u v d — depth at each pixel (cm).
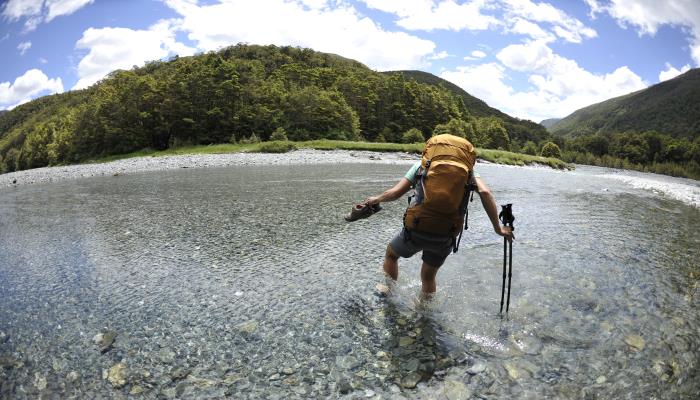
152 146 6875
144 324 416
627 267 588
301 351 361
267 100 7462
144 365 342
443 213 397
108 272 582
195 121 6831
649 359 346
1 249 731
